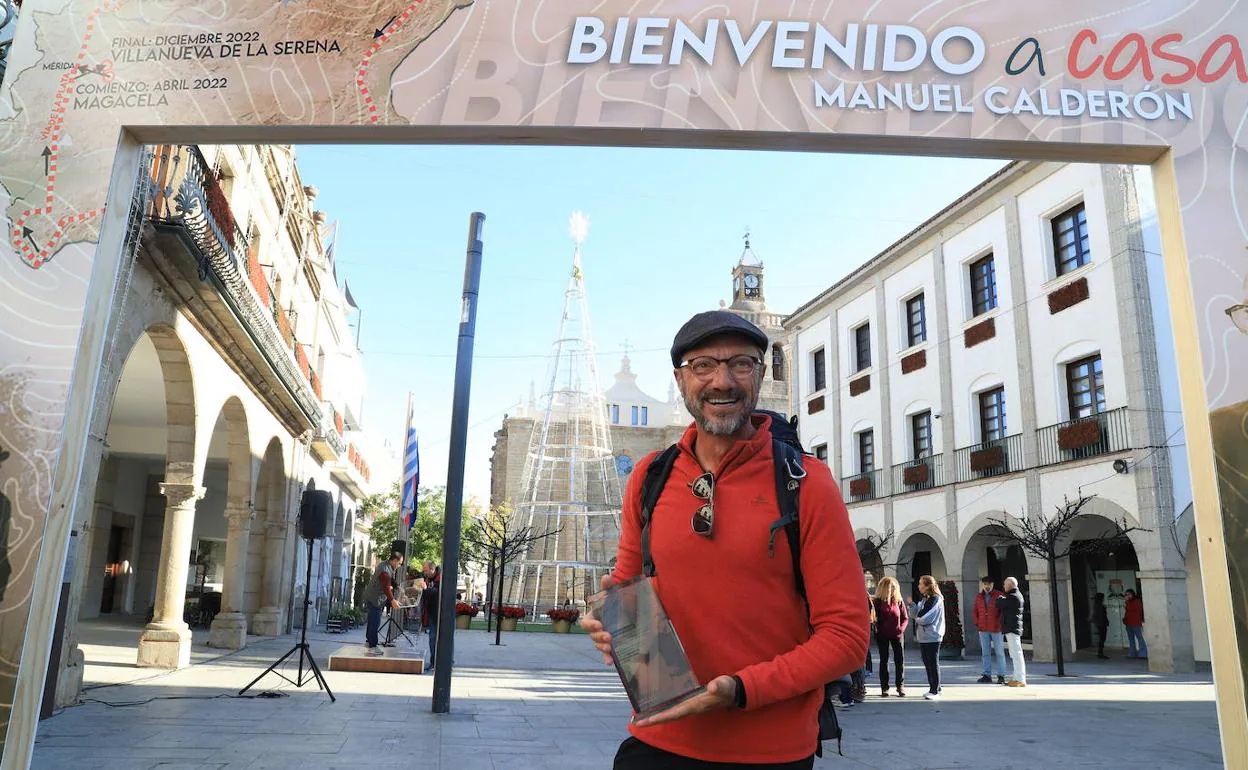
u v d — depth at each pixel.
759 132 4.26
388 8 4.44
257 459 15.22
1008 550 22.02
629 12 4.38
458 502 8.58
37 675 3.89
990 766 6.62
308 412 18.47
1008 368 20.02
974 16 4.36
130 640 15.02
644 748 1.98
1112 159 4.38
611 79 4.32
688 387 2.11
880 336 25.38
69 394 4.03
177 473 11.43
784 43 4.33
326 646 15.98
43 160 4.29
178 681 9.91
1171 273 4.21
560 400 52.44
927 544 24.08
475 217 9.12
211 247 10.02
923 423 23.52
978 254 21.36
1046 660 18.27
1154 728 8.70
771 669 1.80
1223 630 3.73
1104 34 4.31
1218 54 4.29
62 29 4.44
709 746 1.88
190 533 11.57
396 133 4.40
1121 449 16.62
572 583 46.59
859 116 4.25
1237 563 3.69
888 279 25.20
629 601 1.96
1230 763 3.66
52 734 6.47
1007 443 19.83
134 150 4.51
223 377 12.66
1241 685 3.62
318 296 23.98
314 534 9.67
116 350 8.59
